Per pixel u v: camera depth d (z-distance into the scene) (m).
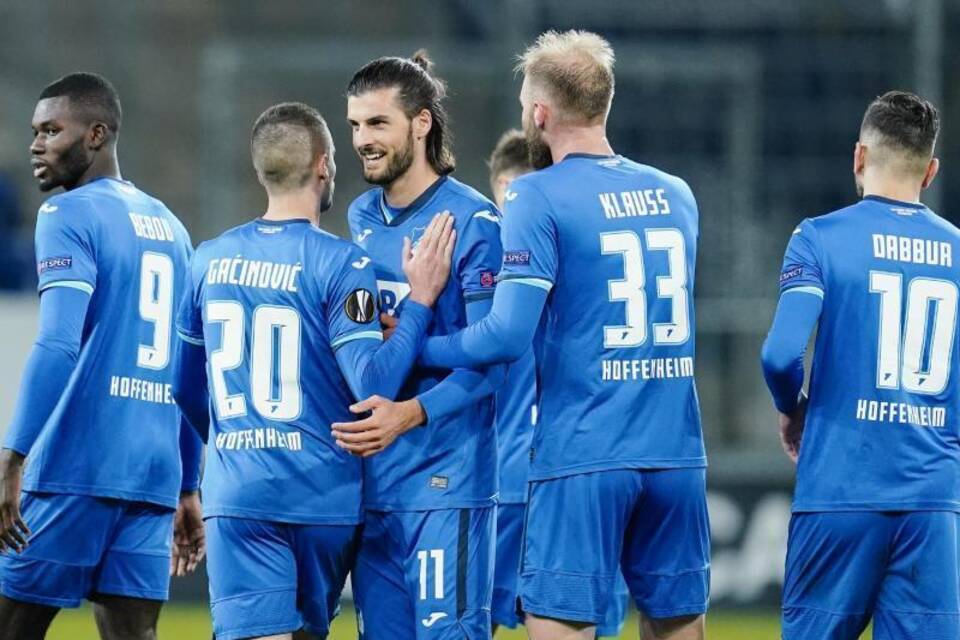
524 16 43.34
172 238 18.50
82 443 17.53
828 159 43.22
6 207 49.94
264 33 56.25
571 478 15.89
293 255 15.97
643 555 16.36
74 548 17.58
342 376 16.14
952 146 45.44
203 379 16.98
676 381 16.09
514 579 20.14
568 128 16.31
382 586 16.69
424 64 17.30
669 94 43.03
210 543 16.12
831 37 43.31
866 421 16.06
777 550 36.06
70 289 17.06
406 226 16.75
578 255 15.82
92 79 18.11
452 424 16.48
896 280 16.20
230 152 44.47
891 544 16.08
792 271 16.31
